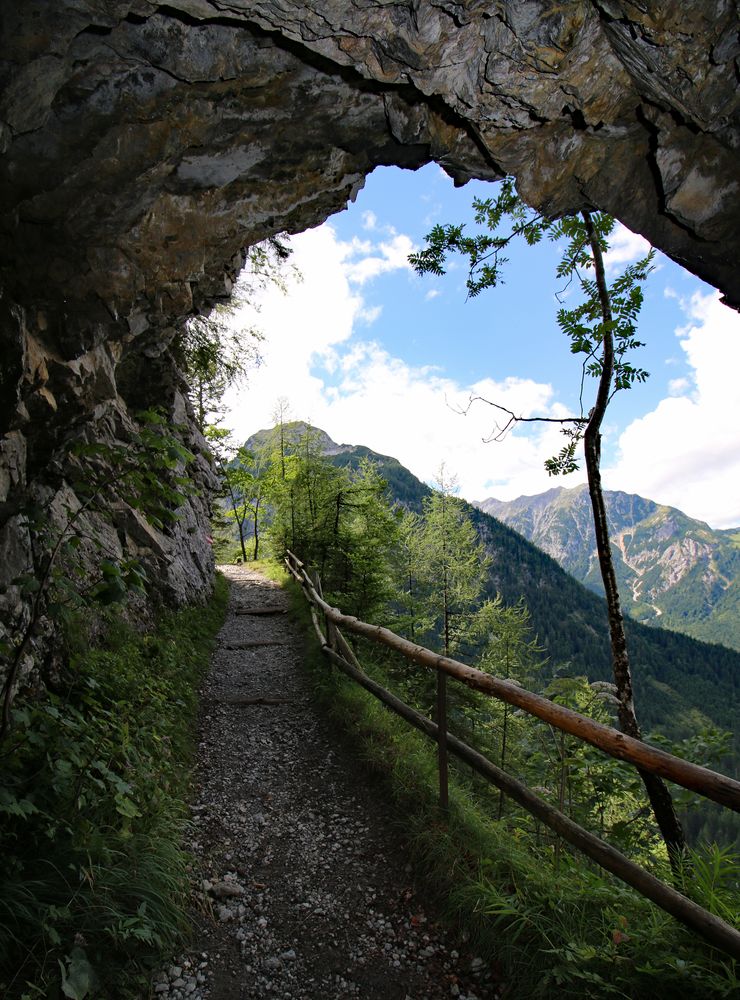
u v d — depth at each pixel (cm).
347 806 423
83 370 412
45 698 364
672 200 397
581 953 227
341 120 394
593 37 323
